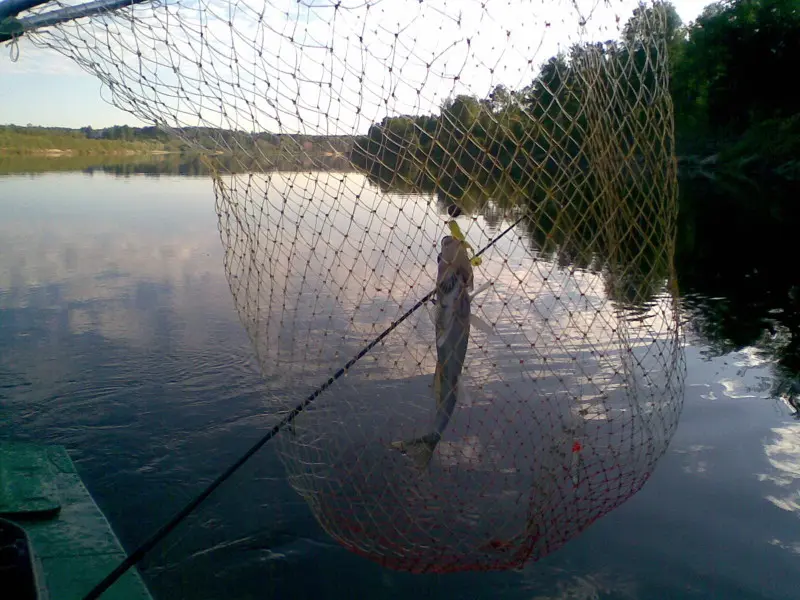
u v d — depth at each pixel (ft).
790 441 19.44
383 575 14.39
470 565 10.85
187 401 22.04
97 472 17.98
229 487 17.53
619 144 9.53
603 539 15.38
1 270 39.27
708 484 17.34
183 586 13.99
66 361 25.25
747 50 100.32
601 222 9.84
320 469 12.68
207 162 10.44
